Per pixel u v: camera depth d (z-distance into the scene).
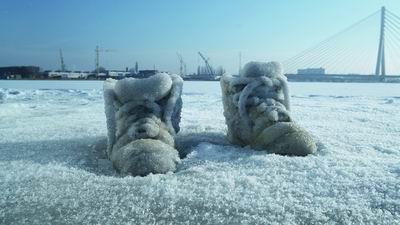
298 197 0.43
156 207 0.42
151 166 0.53
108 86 0.70
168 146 0.59
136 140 0.59
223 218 0.39
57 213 0.41
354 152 0.64
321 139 0.75
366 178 0.48
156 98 0.68
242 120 0.70
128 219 0.39
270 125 0.67
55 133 0.84
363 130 0.87
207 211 0.40
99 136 0.80
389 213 0.39
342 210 0.40
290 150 0.61
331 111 1.26
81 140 0.76
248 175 0.51
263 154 0.61
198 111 1.26
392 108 1.37
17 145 0.72
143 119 0.64
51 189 0.47
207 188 0.46
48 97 1.94
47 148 0.69
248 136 0.69
